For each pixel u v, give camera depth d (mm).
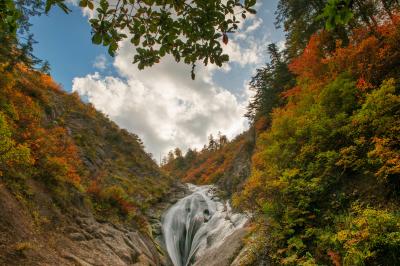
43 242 10766
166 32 2791
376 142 7395
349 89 9805
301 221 8445
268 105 25906
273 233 8789
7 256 8359
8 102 15008
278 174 10547
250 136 34906
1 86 15430
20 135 14516
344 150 7914
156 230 27000
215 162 65750
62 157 17859
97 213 18688
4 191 10906
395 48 9789
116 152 37750
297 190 8914
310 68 14055
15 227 9828
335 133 9188
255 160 12594
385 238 5305
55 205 14062
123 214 21656
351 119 8742
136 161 40062
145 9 2641
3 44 15172
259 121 26422
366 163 7781
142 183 35406
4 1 2164
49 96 28844
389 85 7785
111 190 22203
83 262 11375
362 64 9930
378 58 9742
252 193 11086
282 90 24938
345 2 1661
